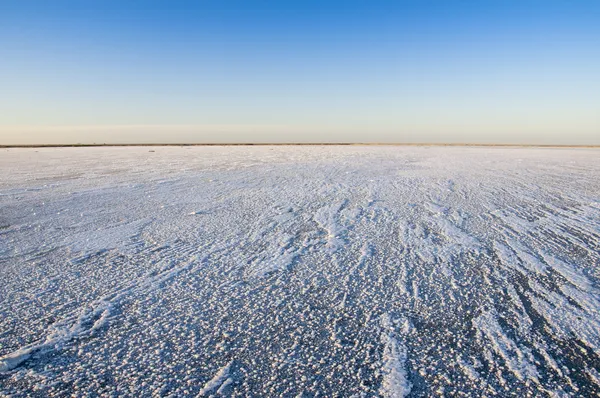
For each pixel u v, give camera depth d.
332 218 6.50
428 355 2.54
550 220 6.27
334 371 2.37
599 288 3.61
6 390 2.21
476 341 2.71
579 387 2.21
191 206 7.56
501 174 12.65
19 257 4.58
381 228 5.84
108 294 3.53
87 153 29.38
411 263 4.33
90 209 7.27
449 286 3.68
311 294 3.52
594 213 6.75
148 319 3.06
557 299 3.38
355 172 13.38
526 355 2.53
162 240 5.28
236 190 9.48
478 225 5.97
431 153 26.78
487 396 2.14
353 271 4.09
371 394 2.16
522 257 4.50
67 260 4.47
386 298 3.43
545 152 28.95
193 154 27.31
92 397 2.15
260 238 5.37
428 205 7.50
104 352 2.60
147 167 15.90
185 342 2.72
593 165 16.12
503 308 3.22
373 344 2.68
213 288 3.67
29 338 2.78
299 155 24.78
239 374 2.35
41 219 6.48
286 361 2.48
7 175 12.80
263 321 3.02
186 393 2.17
